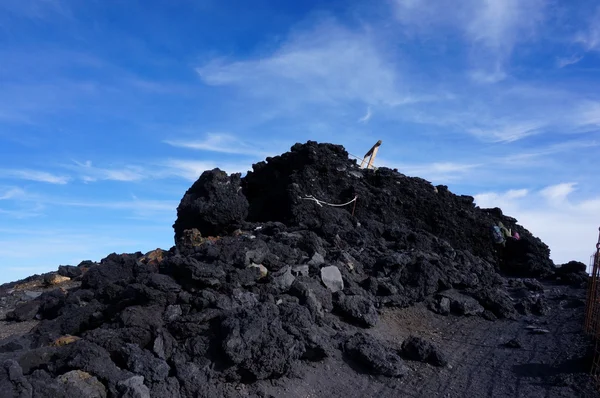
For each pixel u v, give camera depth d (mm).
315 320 11711
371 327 12828
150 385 8461
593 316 13398
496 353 12711
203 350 9375
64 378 7652
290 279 11984
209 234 18516
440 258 17094
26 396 7012
